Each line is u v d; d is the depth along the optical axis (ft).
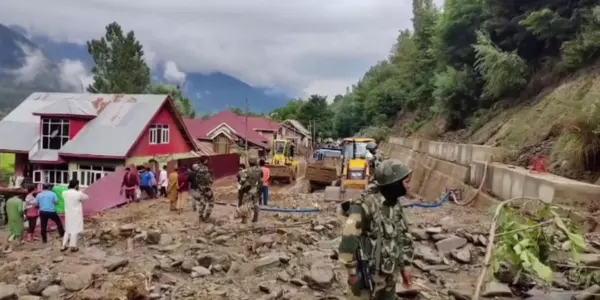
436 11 180.96
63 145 104.78
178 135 122.93
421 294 22.53
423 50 180.24
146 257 33.22
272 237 36.70
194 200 60.90
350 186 73.05
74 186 38.68
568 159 46.19
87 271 27.58
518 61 85.51
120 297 23.12
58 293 25.30
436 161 80.28
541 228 21.71
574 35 79.77
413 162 102.12
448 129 116.88
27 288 26.27
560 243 22.70
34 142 106.42
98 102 114.62
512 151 57.57
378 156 55.11
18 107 117.91
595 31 68.64
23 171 108.99
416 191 89.40
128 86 178.40
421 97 167.73
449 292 22.49
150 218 56.95
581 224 31.89
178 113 118.11
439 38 121.39
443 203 57.26
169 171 97.30
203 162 51.42
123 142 100.58
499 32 95.76
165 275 28.02
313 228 40.09
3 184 114.21
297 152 265.95
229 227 43.06
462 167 63.41
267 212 55.36
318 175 96.99
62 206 56.13
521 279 22.94
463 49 113.39
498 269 22.02
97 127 105.40
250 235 39.63
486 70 95.76
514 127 73.31
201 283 26.78
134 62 182.60
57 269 30.32
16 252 40.09
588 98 53.47
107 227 46.42
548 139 55.77
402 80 203.00
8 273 29.96
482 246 30.09
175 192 62.54
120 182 72.90
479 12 108.78
